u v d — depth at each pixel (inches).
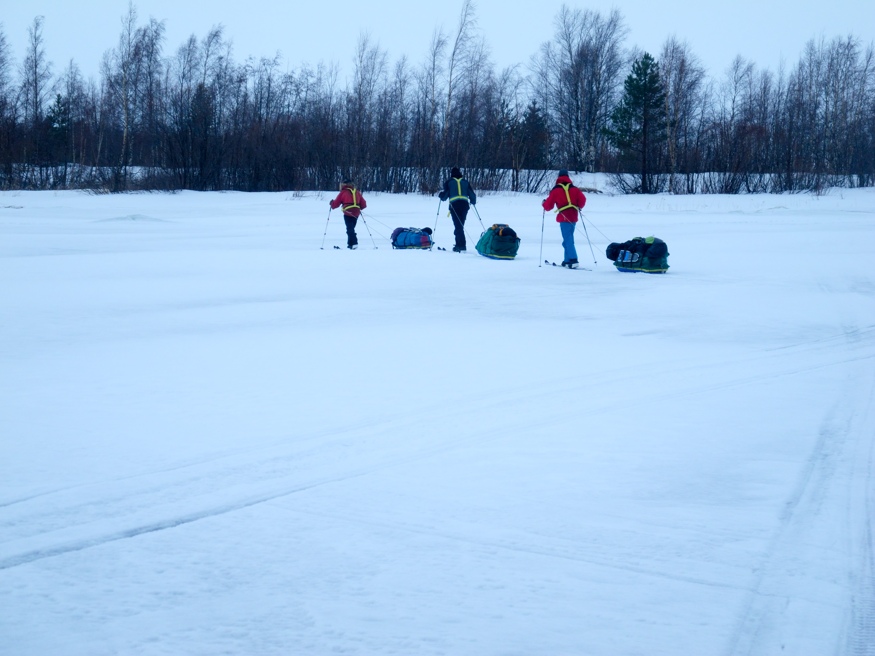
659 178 1844.2
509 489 153.8
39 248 679.1
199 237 809.5
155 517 140.5
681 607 110.0
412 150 1952.5
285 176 1978.3
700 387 234.4
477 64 1921.8
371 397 221.5
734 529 135.3
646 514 141.8
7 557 124.7
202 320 350.0
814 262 555.8
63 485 154.9
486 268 542.0
